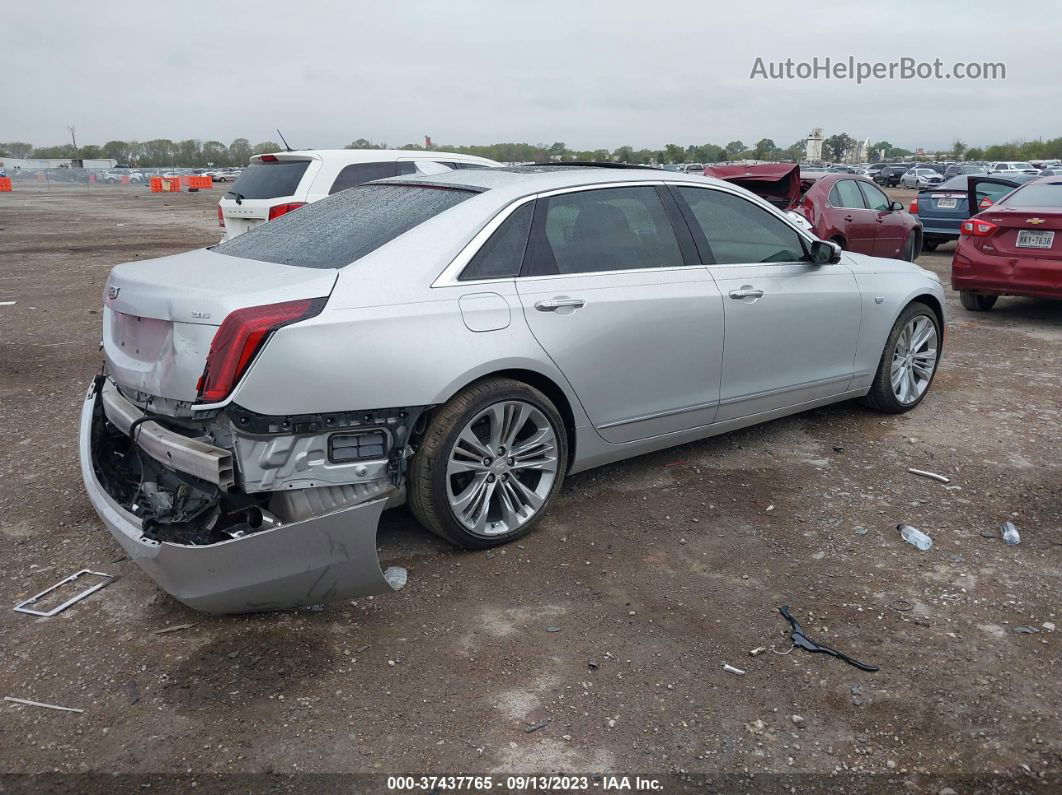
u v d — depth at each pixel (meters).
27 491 4.43
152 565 2.97
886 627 3.22
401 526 4.05
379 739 2.62
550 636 3.16
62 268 13.84
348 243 3.55
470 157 10.37
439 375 3.32
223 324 2.96
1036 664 2.99
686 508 4.27
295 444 3.07
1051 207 8.48
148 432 3.21
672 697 2.82
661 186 4.39
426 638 3.14
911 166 55.09
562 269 3.87
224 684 2.87
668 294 4.16
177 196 44.25
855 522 4.12
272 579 3.01
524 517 3.88
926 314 5.75
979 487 4.54
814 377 5.04
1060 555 3.79
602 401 4.02
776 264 4.77
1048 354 7.56
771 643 3.12
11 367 7.06
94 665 2.97
